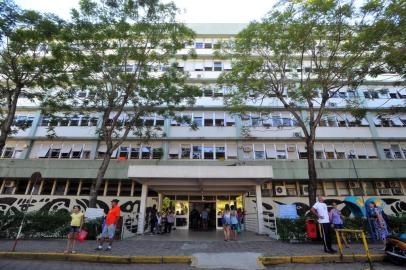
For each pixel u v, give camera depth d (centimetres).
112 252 909
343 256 838
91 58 1505
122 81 1628
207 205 2122
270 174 1503
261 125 2411
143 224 1577
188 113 2491
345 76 1404
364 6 1220
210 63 2777
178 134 2395
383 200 2175
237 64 1520
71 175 2175
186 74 1775
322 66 1499
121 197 2197
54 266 752
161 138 2350
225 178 1511
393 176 2166
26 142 2400
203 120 2461
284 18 1352
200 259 812
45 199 2175
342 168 2191
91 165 2216
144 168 1518
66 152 2361
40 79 1480
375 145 2378
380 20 1186
